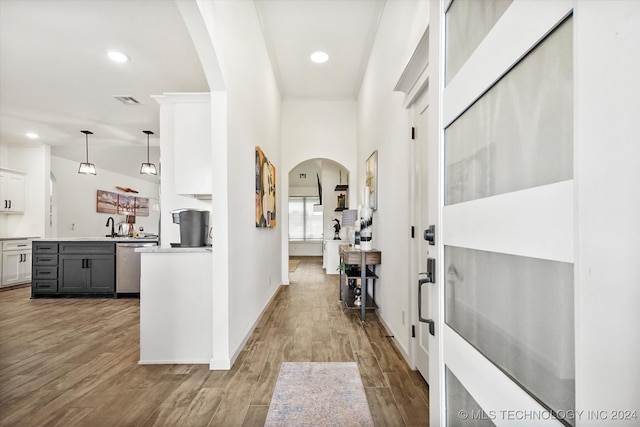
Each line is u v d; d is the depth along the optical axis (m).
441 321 1.02
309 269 7.63
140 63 3.50
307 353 2.59
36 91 4.14
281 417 1.73
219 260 2.36
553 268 0.56
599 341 0.43
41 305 4.33
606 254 0.42
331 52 4.16
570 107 0.51
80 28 2.87
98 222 7.61
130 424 1.67
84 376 2.22
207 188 2.79
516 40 0.65
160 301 2.45
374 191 3.68
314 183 10.88
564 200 0.50
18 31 2.90
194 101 2.80
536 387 0.61
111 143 6.47
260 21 3.52
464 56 0.91
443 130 1.03
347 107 5.77
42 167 6.09
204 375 2.22
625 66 0.39
